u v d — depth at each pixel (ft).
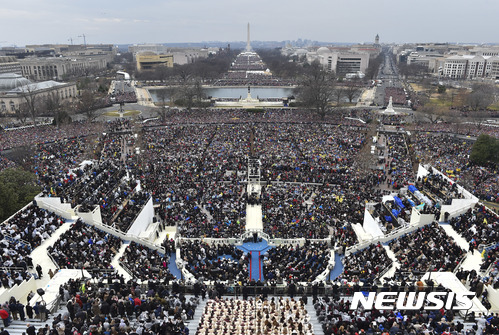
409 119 544.21
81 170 229.25
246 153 353.72
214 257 176.86
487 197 257.55
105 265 146.20
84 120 540.93
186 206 237.66
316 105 563.07
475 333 100.99
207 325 107.55
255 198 249.96
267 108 639.76
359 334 99.04
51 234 166.50
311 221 218.18
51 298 118.01
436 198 202.80
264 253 186.19
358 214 221.25
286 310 117.50
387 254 166.61
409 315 111.55
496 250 150.41
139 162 327.06
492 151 324.39
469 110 609.42
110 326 99.25
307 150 362.53
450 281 131.13
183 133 428.56
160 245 186.39
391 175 307.37
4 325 104.94
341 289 130.62
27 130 463.42
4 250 139.95
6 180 226.79
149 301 115.24
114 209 196.44
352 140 396.16
